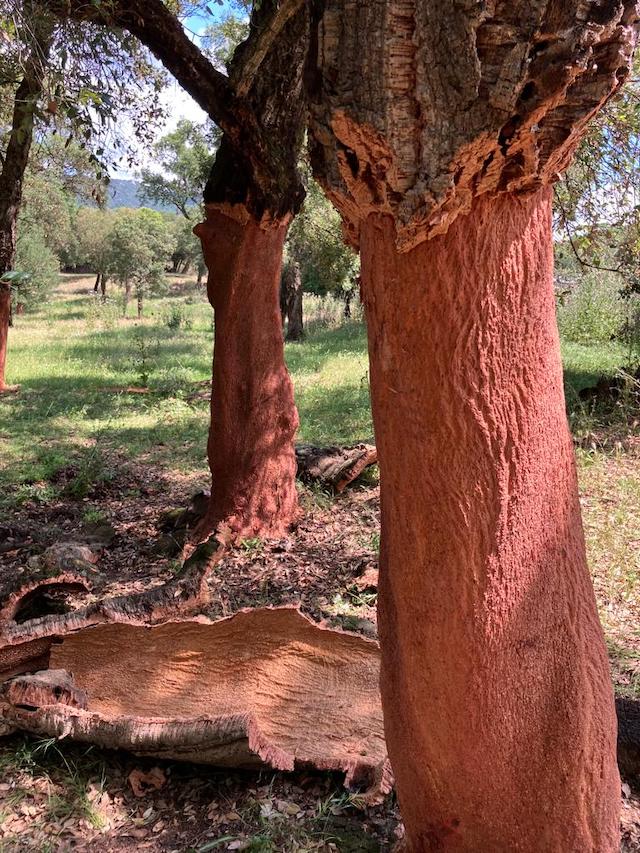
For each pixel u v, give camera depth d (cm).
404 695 206
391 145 154
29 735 339
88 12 476
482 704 191
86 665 389
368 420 970
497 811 201
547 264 180
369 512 647
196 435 976
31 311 3362
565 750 196
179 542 598
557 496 191
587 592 203
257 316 583
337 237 1565
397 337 176
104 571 561
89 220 4159
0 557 587
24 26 439
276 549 576
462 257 166
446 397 175
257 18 535
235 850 279
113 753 335
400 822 288
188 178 3166
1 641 368
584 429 790
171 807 308
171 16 484
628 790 300
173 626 394
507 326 174
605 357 1246
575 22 142
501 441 178
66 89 507
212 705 383
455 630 188
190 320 2764
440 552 185
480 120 147
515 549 185
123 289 4891
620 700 332
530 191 165
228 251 564
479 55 145
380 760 316
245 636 397
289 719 371
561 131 156
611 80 152
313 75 166
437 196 154
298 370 1424
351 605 484
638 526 560
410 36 147
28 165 1277
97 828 297
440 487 180
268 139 532
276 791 312
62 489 761
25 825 299
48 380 1416
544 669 192
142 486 769
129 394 1282
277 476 611
